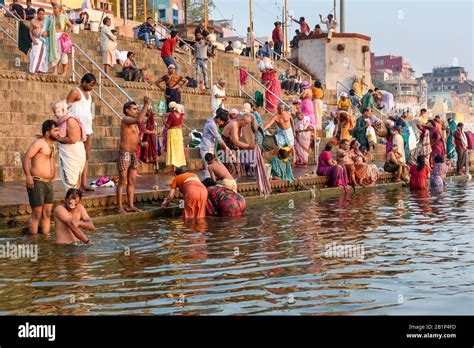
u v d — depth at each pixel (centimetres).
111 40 2072
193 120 2047
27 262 825
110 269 789
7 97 1631
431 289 697
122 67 2239
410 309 631
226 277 751
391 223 1145
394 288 701
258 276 754
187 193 1190
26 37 1886
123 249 905
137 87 2042
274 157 1579
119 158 1180
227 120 1480
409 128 2091
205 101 2247
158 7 4319
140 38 2541
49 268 793
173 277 750
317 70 3191
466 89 12500
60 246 922
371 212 1289
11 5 2180
